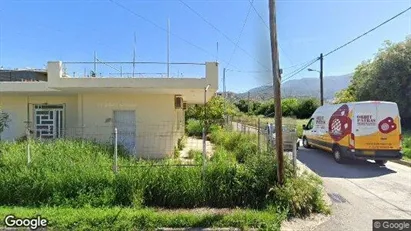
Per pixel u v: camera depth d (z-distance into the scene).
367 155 12.04
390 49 25.22
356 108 12.30
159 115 14.09
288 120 29.70
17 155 7.85
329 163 13.28
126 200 6.78
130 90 12.47
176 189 6.87
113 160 7.87
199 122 28.09
